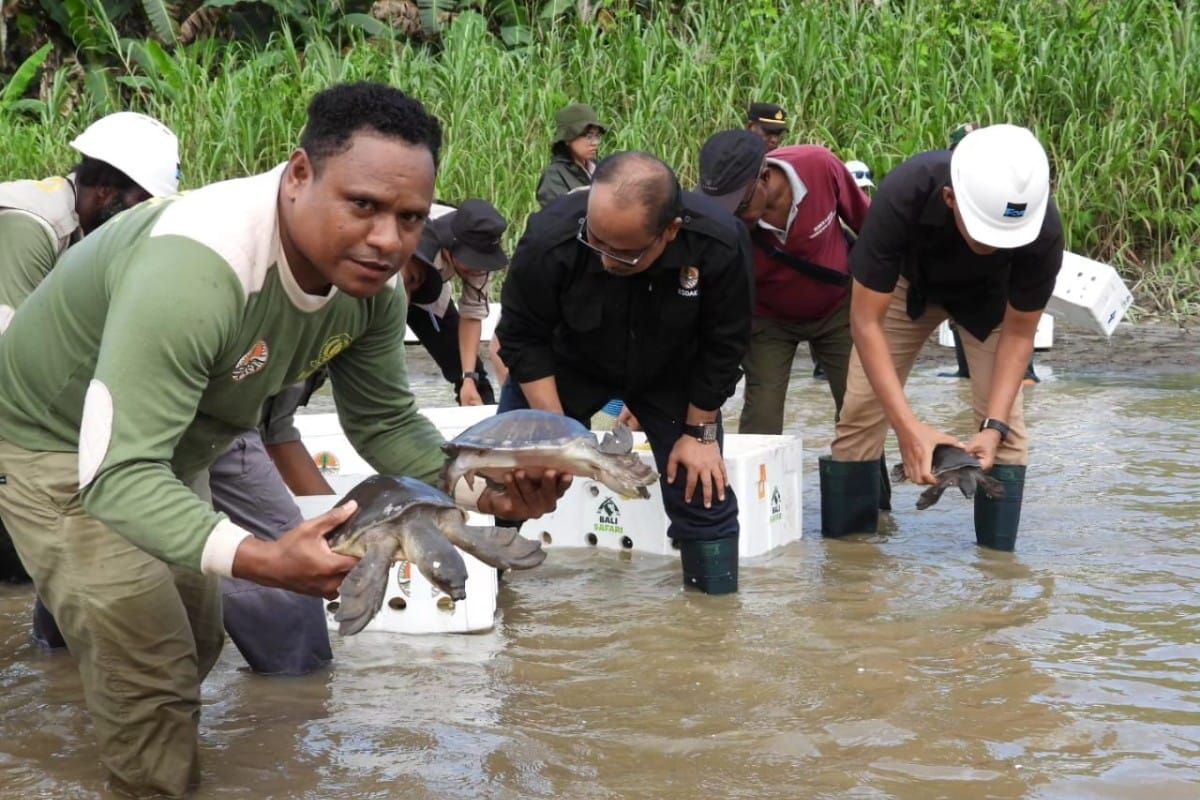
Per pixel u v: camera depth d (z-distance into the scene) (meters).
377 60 13.16
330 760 3.16
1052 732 3.25
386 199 2.34
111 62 14.79
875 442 5.22
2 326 3.89
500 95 12.38
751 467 4.94
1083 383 8.59
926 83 12.01
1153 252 11.30
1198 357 9.34
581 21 13.79
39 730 3.38
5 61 14.90
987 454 4.59
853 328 4.60
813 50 12.20
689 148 11.88
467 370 6.50
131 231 2.61
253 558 2.38
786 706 3.45
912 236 4.54
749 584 4.61
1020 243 4.24
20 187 4.04
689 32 13.84
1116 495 5.77
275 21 15.11
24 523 2.81
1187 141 11.41
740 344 4.13
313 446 5.06
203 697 3.60
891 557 4.95
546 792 2.97
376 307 2.82
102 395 2.42
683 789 2.97
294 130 12.15
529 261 4.05
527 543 2.43
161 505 2.40
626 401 4.45
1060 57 12.02
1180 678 3.62
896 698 3.49
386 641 4.07
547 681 3.68
